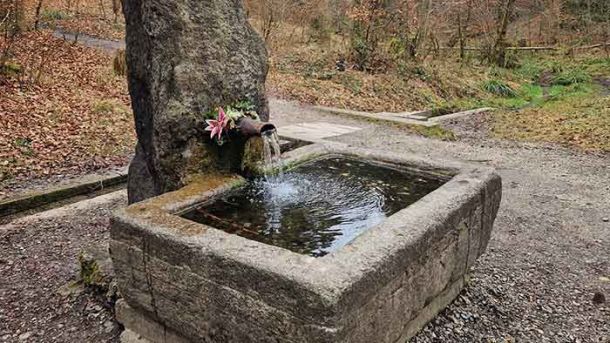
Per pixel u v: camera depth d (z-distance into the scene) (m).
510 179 6.14
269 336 1.87
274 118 9.09
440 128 9.07
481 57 18.20
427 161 3.28
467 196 2.64
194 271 2.06
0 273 3.50
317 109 10.12
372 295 1.87
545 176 6.29
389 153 3.51
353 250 1.95
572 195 5.51
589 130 8.91
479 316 2.90
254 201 2.83
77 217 4.59
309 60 13.27
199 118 2.85
